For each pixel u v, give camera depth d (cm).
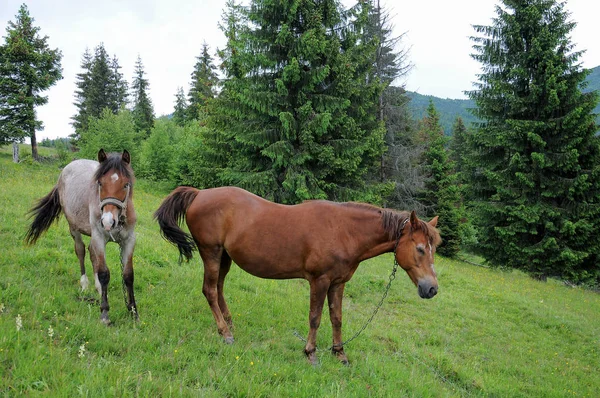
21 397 293
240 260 522
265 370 427
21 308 458
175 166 2397
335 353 540
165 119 3531
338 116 1354
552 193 1639
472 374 613
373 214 516
